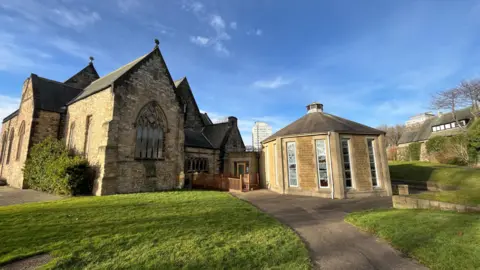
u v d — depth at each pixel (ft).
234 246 19.20
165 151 62.23
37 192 52.13
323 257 18.16
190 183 68.85
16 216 28.63
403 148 131.85
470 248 17.29
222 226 25.17
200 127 103.96
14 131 79.25
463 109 122.01
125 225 25.22
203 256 17.13
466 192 32.14
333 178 48.03
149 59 61.11
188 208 34.73
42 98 66.80
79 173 48.03
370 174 50.01
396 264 16.87
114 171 48.88
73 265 15.92
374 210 33.14
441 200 29.94
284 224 27.48
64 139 66.64
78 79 85.97
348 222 28.45
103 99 53.93
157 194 48.98
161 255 17.35
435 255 17.12
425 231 21.35
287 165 55.88
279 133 60.18
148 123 59.00
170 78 67.00
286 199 46.60
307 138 53.16
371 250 19.45
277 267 15.64
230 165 84.53
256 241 20.56
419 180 71.15
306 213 33.83
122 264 15.96
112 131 49.42
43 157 56.34
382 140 51.98
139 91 57.11
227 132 92.53
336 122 54.39
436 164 92.73
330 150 49.37
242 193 56.65
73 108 65.87
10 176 72.08
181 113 68.95
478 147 78.18
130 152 53.26
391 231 22.71
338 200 44.78
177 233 22.57
